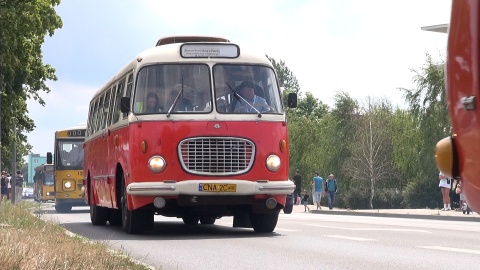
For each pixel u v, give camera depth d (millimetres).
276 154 18234
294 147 86938
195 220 24453
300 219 28656
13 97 43469
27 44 42156
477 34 4809
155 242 16766
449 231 19797
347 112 76875
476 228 21375
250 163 18047
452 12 5102
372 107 76000
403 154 67062
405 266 11852
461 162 5086
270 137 18234
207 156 17969
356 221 26453
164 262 12695
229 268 11812
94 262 10266
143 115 18250
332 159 76875
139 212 18906
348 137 76438
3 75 42625
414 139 61875
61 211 47531
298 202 67000
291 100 18953
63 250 11375
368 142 73938
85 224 25703
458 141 5094
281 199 18328
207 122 18031
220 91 18359
